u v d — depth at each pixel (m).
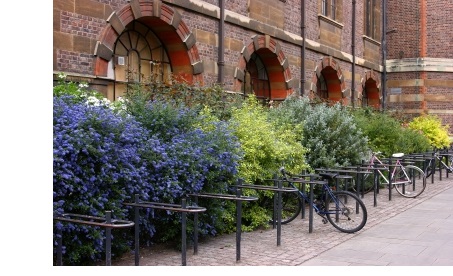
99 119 6.08
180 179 7.14
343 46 21.16
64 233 5.71
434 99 25.64
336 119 11.98
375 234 8.14
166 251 7.02
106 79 10.29
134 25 11.76
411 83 25.77
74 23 9.66
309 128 11.60
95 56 10.09
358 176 11.42
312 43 18.23
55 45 9.28
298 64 17.53
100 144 5.90
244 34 14.58
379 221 9.27
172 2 11.84
